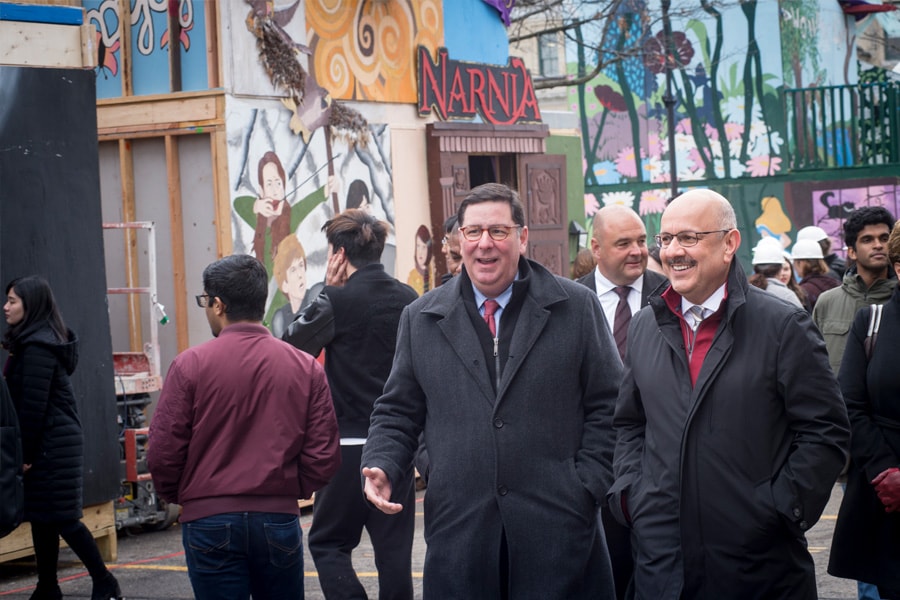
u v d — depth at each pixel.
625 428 4.28
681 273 3.98
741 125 22.61
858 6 24.50
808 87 23.19
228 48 9.93
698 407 3.95
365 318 5.91
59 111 7.91
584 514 4.32
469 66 12.86
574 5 21.05
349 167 11.13
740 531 3.88
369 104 11.48
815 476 3.85
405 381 4.55
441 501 4.36
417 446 4.62
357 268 6.04
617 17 22.38
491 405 4.34
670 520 3.99
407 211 11.88
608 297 5.85
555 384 4.36
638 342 4.20
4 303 7.50
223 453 4.69
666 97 19.53
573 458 4.38
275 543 4.72
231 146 9.91
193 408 4.70
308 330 5.87
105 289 8.21
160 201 10.34
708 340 4.02
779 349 3.91
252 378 4.73
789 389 3.89
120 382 9.16
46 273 7.79
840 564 4.87
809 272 11.03
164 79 10.23
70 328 7.56
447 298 4.50
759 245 10.05
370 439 4.52
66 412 6.84
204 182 10.08
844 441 3.90
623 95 23.11
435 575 4.34
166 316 9.50
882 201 21.84
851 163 23.39
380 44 11.60
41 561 6.84
